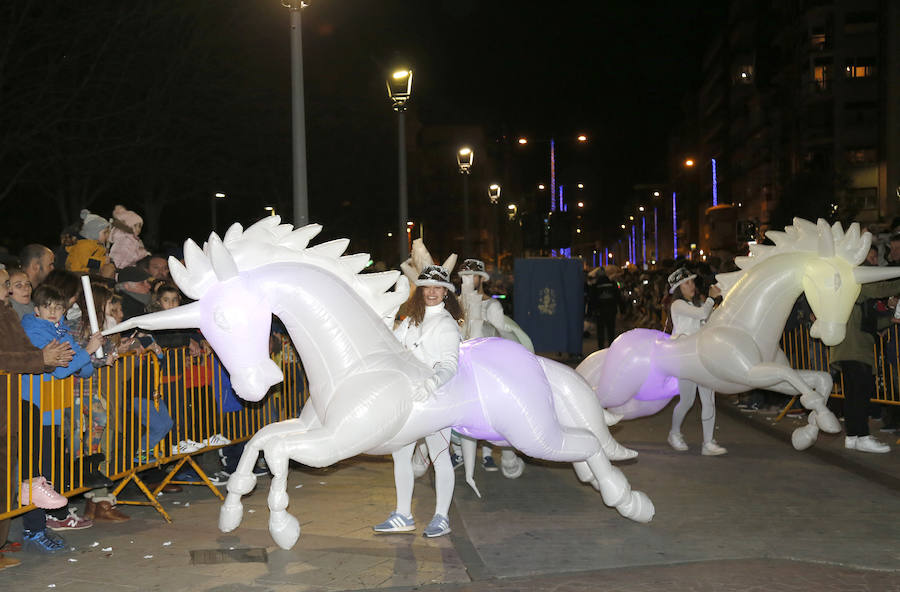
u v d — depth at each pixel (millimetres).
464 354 6188
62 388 6488
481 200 70875
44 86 21359
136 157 25531
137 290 8203
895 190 50312
